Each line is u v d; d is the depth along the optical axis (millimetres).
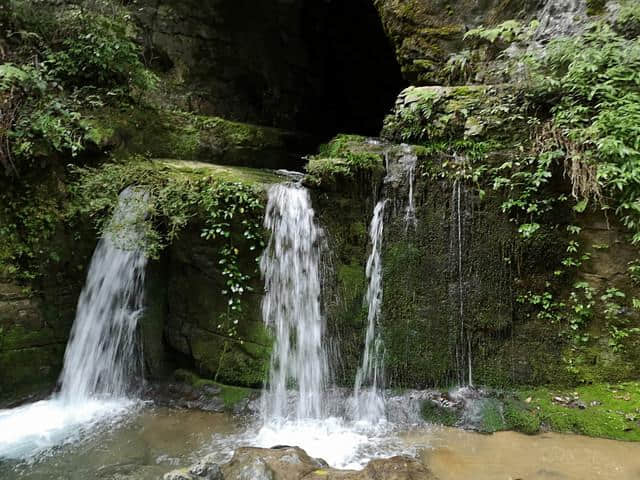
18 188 5730
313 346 5191
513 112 5273
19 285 5625
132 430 4703
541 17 6242
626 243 4699
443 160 5223
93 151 6156
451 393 4906
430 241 5125
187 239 5535
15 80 5941
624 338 4707
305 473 3555
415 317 5086
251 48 11008
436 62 7141
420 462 3893
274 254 5328
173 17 9516
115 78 6988
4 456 4215
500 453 4090
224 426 4750
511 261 4996
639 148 4516
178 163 6598
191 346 5559
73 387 5750
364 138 5953
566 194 4879
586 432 4312
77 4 7316
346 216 5289
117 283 5758
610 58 4973
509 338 4988
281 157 9289
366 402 4922
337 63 13070
